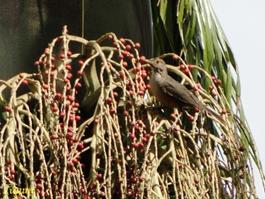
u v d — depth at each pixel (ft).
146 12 39.75
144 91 34.50
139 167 32.96
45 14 37.91
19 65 37.35
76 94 35.68
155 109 34.47
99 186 31.94
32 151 31.50
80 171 31.73
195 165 33.42
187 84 37.99
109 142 31.99
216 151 34.14
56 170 31.53
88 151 34.22
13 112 32.58
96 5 38.50
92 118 33.01
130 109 33.81
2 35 37.42
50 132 32.27
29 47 37.52
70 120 32.78
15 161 31.94
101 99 32.94
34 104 34.22
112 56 35.86
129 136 33.01
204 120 35.01
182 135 34.09
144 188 32.45
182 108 36.52
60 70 33.86
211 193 33.09
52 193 31.37
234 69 42.57
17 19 37.63
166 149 33.86
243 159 34.22
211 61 41.81
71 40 35.50
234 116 36.22
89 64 35.53
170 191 34.47
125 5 38.96
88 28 38.27
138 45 35.63
